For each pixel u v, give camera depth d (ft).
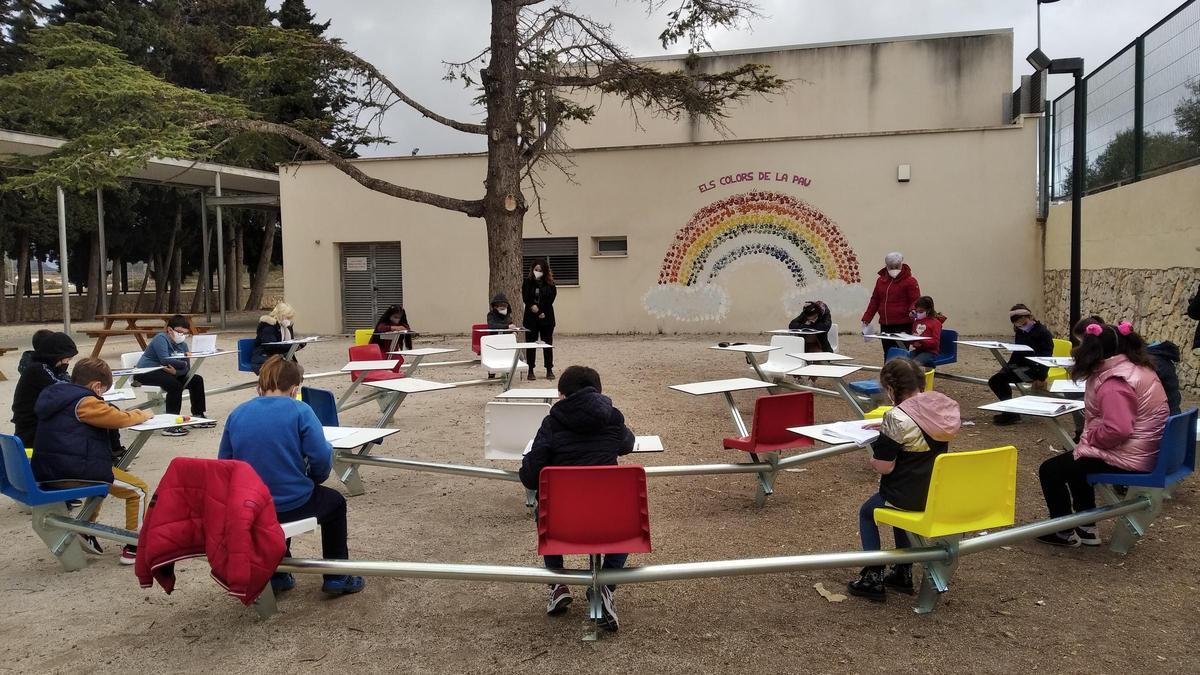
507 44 42.45
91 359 15.24
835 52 61.26
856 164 51.08
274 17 117.91
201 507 10.76
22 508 18.37
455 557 14.49
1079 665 10.19
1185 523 15.47
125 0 99.71
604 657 10.65
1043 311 48.91
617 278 54.95
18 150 54.95
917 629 11.32
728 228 53.16
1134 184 33.01
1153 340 31.07
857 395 24.66
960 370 36.45
